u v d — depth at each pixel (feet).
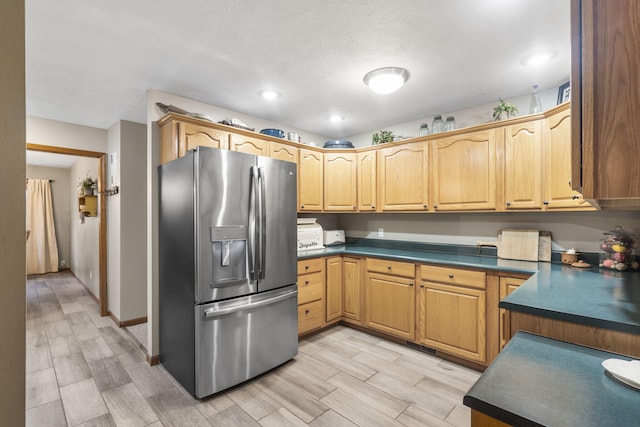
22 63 1.83
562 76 7.70
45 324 11.40
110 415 6.20
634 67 1.87
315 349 9.18
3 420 1.67
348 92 8.79
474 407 2.23
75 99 9.22
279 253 8.17
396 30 5.89
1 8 1.66
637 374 2.40
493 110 9.38
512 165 8.03
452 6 5.20
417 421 5.98
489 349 7.62
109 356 8.83
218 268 6.93
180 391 7.03
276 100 9.39
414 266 9.05
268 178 7.89
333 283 10.69
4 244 1.67
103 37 6.12
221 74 7.70
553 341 3.26
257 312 7.52
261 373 7.63
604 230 7.52
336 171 11.69
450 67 7.30
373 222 12.46
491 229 9.36
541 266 7.52
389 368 8.04
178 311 7.31
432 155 9.57
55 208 21.72
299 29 5.88
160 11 5.36
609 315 3.74
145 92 8.74
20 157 1.80
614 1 1.94
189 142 8.07
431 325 8.64
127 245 11.21
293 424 5.91
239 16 5.50
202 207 6.66
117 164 11.31
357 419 6.05
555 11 5.30
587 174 2.00
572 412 2.05
